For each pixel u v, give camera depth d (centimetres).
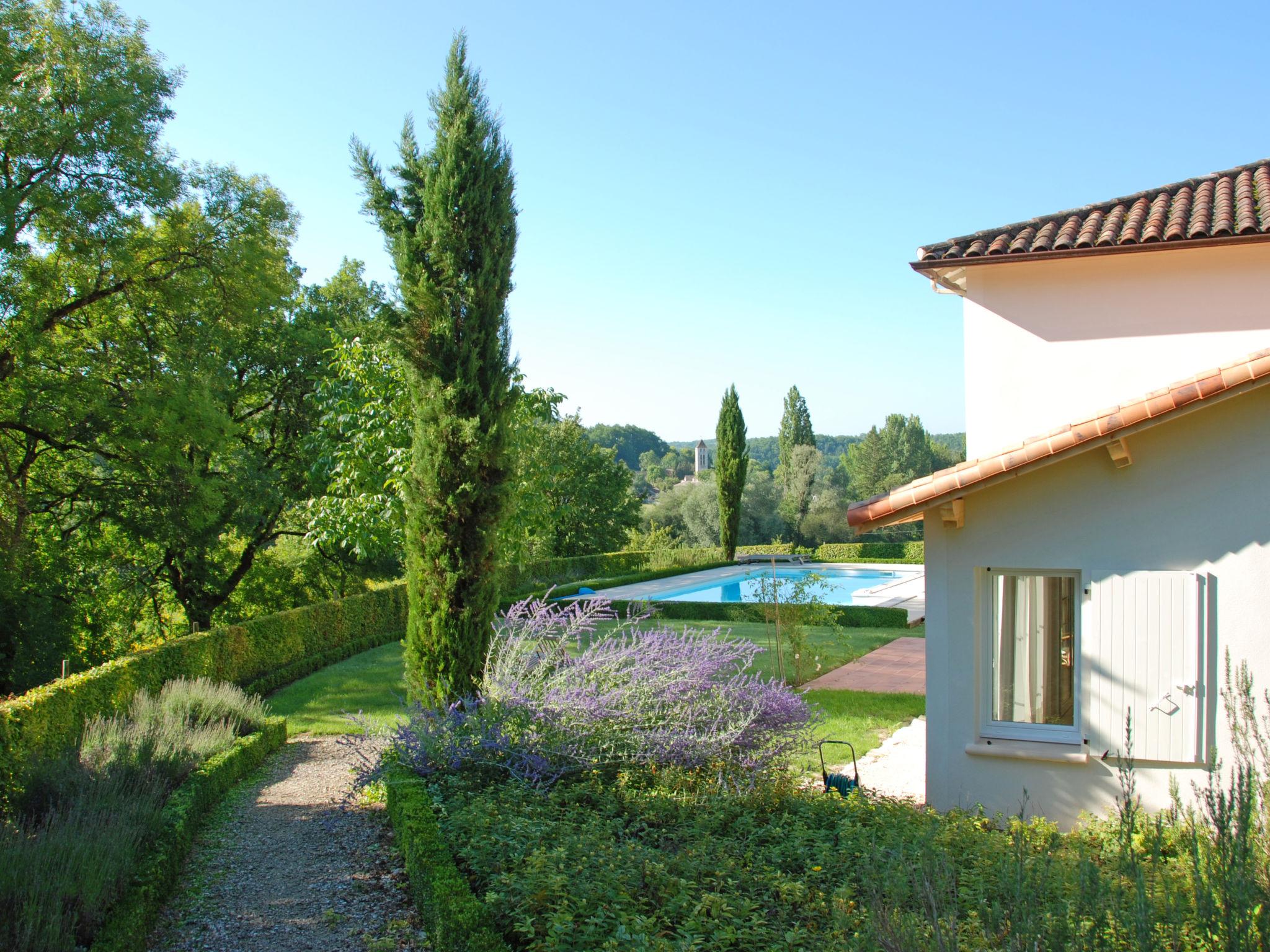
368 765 829
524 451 1543
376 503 1459
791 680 1483
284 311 2442
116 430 1750
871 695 1353
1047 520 725
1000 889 427
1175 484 696
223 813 807
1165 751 686
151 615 2534
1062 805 713
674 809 658
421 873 533
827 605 1595
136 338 1861
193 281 1814
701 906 433
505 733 731
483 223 934
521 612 935
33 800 625
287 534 2542
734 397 4253
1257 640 675
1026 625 929
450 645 901
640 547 4503
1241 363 648
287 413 2447
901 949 337
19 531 1716
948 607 748
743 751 748
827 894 491
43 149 1530
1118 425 669
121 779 693
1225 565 684
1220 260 840
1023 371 899
